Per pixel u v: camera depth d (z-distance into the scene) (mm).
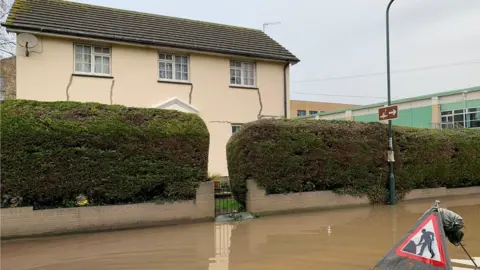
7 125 8609
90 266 6449
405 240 5145
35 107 9047
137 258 6898
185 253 7199
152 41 15766
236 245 7770
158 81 16156
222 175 17016
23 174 8711
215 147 17047
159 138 10125
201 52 16859
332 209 12195
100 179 9438
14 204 8766
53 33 14102
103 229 9344
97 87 15039
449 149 15047
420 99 34688
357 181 12789
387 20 13422
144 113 10141
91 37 14703
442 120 33062
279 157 11555
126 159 9727
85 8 16500
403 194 13836
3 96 20562
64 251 7453
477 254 6773
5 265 6559
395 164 13641
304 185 12031
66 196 9195
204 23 19328
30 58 13984
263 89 18375
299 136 11930
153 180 9992
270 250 7309
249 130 11352
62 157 9078
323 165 12250
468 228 8992
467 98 31297
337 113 42031
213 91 17234
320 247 7449
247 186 11195
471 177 15609
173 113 10555
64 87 14469
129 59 15703
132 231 9305
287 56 18797
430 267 4785
